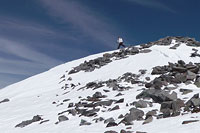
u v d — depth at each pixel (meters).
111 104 17.53
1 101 30.33
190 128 9.30
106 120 13.89
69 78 33.97
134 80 23.91
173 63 27.08
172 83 19.27
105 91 22.22
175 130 9.48
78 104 19.36
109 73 30.47
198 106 12.62
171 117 11.95
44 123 16.45
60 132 13.66
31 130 15.32
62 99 24.12
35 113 20.12
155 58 29.75
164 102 13.84
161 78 20.70
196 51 30.80
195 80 18.84
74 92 26.27
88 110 16.75
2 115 21.72
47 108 21.23
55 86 33.28
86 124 14.23
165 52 30.98
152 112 13.27
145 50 34.47
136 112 13.59
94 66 36.31
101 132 12.17
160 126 10.71
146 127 11.11
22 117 19.48
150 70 26.09
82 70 36.88
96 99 19.64
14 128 16.86
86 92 24.28
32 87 35.81
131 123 12.55
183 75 19.80
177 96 15.74
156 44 37.66
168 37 40.62
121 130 11.07
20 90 35.88
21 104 26.16
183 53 30.55
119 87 22.47
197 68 21.06
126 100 17.45
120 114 14.73
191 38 38.53
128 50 38.44
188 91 16.03
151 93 16.53
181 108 13.12
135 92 19.31
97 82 27.88
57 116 17.56
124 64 31.91
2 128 17.25
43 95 29.34
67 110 18.06
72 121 15.43
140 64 29.58
